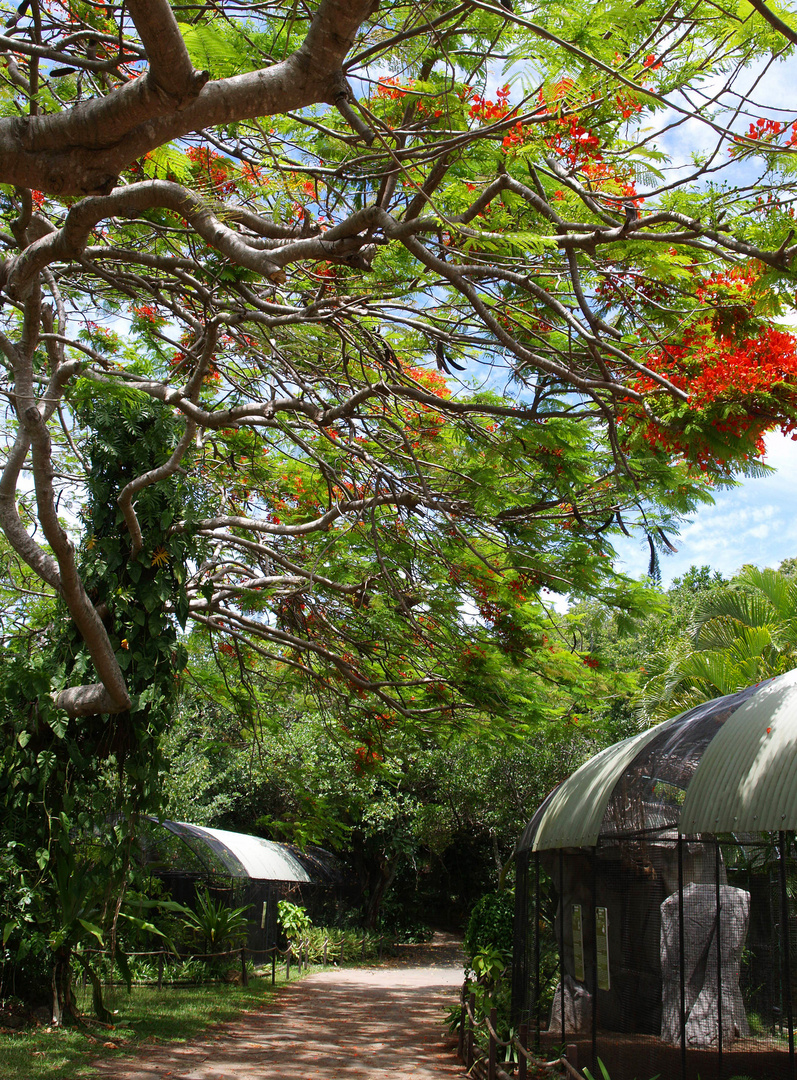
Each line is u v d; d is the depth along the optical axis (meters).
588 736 12.53
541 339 6.03
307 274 6.93
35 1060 7.70
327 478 8.65
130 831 9.32
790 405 3.81
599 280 5.89
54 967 9.20
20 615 12.63
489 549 9.28
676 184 4.57
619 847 8.95
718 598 15.32
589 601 9.18
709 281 4.56
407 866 27.92
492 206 5.48
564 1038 8.37
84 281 9.41
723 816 5.92
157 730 9.30
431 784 24.66
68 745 9.03
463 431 7.88
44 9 5.77
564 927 8.76
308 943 20.77
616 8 4.05
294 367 8.96
